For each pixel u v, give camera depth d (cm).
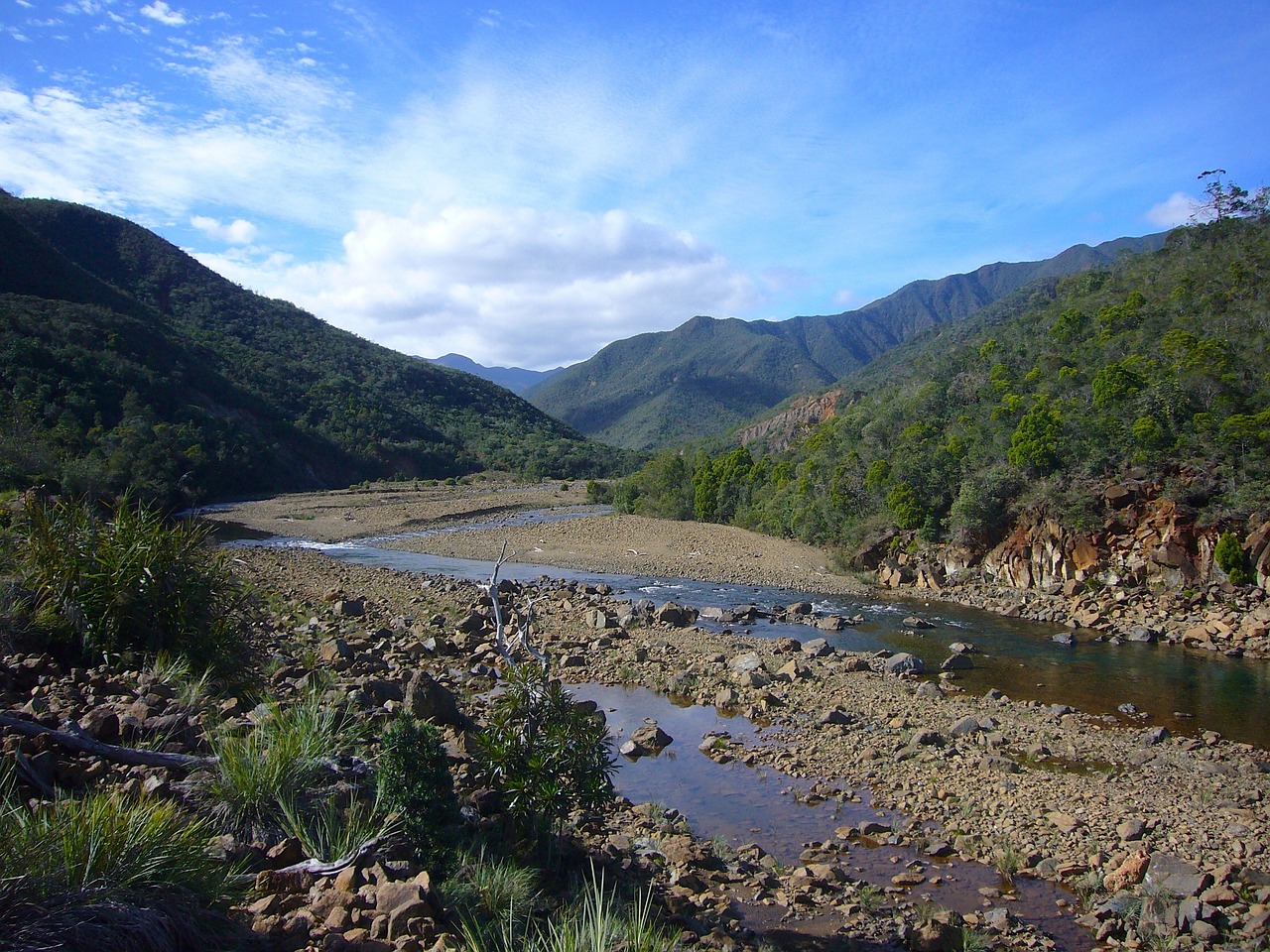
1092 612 2631
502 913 546
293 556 3659
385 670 1461
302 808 614
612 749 1316
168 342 8875
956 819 1066
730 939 656
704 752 1310
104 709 741
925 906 808
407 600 2462
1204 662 2081
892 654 2134
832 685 1745
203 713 800
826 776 1212
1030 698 1727
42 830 416
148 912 399
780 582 3534
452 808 661
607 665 1841
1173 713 1625
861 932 727
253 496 7525
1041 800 1125
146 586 993
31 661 866
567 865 722
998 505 3300
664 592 3253
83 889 396
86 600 964
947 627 2566
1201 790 1172
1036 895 870
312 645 1577
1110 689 1805
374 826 617
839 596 3222
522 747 738
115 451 5562
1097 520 2930
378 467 10488
